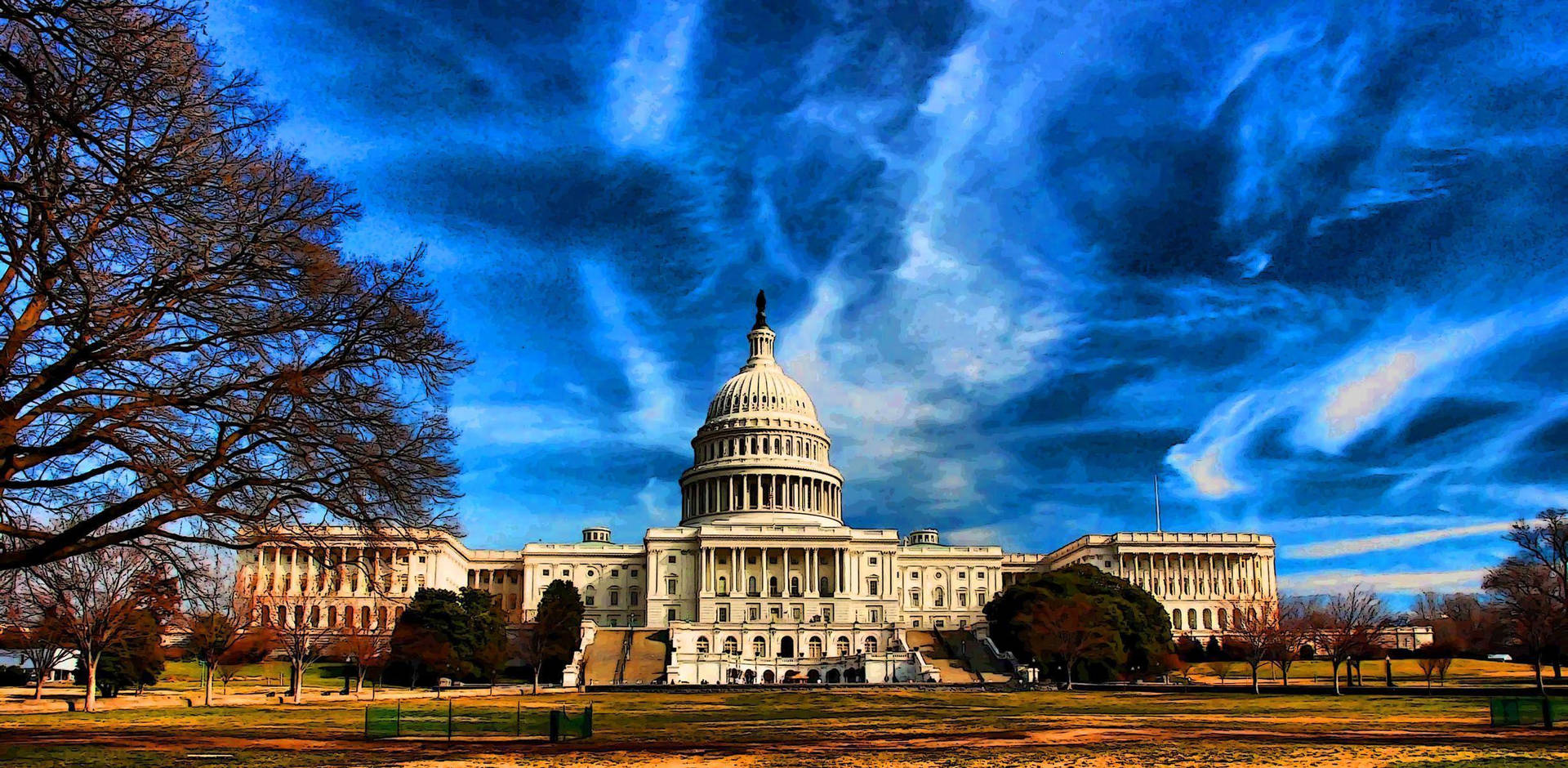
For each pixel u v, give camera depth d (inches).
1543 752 1514.5
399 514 1466.5
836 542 7455.7
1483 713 2444.6
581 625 6028.5
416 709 2647.6
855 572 7637.8
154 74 1132.5
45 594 2669.8
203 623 3383.4
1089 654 4911.4
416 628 4749.0
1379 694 3612.2
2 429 1174.3
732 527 7460.6
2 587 1572.3
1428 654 4756.4
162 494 1283.2
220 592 2348.7
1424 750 1553.9
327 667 5378.9
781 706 3085.6
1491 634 5423.2
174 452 1293.1
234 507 1443.2
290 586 6225.4
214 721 2322.8
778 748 1676.9
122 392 1256.8
